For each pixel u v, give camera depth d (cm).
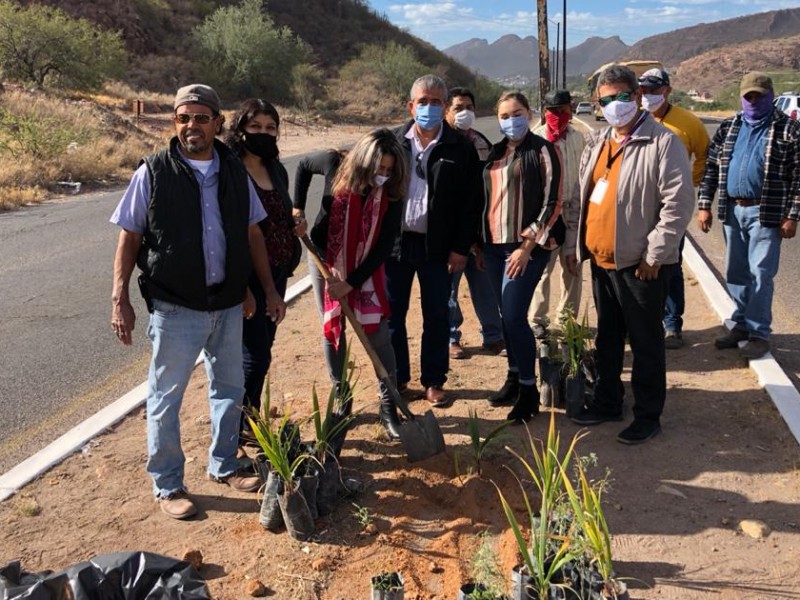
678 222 399
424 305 484
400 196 415
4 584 270
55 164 1753
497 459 412
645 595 301
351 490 375
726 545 334
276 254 414
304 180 459
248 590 305
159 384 360
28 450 452
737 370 531
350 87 6291
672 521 352
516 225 440
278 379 536
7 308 756
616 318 445
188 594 269
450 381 532
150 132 2753
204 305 353
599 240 426
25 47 3462
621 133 419
